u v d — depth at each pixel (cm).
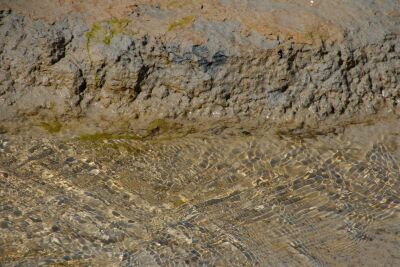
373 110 434
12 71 429
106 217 378
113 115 427
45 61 426
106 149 415
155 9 437
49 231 369
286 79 429
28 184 394
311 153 416
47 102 427
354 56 433
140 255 359
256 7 443
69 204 384
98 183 397
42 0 439
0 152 411
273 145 419
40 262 352
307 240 369
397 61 437
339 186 400
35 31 429
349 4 448
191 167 408
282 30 430
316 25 435
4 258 353
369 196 394
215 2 443
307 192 396
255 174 405
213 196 393
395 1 450
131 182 398
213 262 356
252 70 426
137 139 421
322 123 429
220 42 425
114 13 433
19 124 423
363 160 414
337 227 376
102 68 425
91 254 358
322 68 429
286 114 429
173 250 362
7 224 370
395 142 423
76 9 435
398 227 376
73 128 424
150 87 428
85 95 429
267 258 359
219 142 421
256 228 375
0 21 432
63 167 404
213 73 425
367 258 359
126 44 424
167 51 424
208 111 429
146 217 380
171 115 428
